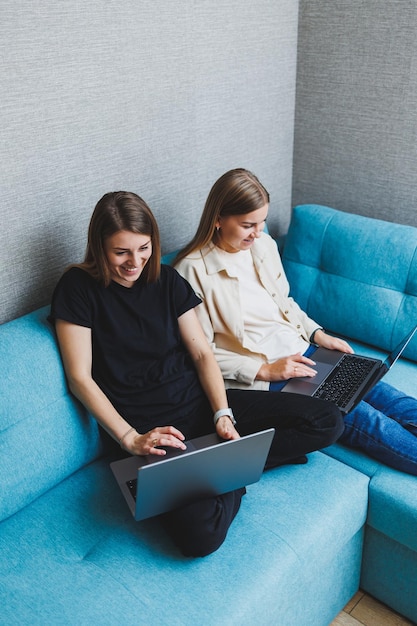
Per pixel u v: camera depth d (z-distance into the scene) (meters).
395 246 2.04
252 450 1.41
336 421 1.64
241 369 1.83
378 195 2.37
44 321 1.61
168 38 1.91
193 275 1.84
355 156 2.38
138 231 1.52
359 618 1.74
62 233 1.81
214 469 1.38
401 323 2.03
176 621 1.28
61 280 1.62
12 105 1.59
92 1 1.68
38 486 1.55
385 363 1.88
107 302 1.61
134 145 1.93
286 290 2.06
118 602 1.31
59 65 1.66
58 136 1.72
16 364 1.50
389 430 1.68
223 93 2.15
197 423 1.67
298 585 1.49
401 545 1.65
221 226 1.82
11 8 1.52
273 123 2.39
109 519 1.52
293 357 1.87
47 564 1.40
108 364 1.62
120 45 1.79
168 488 1.34
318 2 2.24
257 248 1.97
